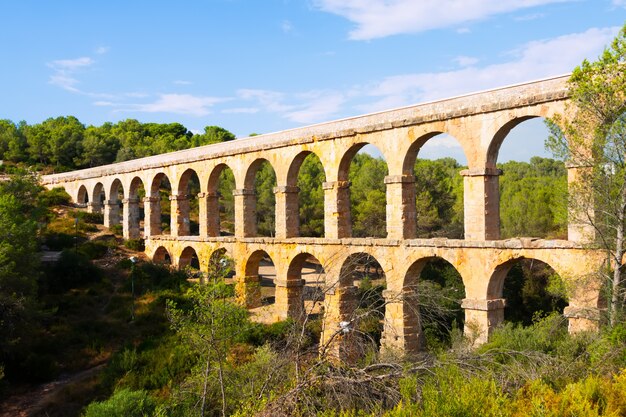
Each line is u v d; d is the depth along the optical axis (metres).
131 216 64.44
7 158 104.19
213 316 21.33
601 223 22.89
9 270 33.62
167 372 29.89
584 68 22.61
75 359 35.78
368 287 36.03
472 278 29.47
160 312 43.12
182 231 55.84
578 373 17.22
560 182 26.64
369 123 35.28
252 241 44.53
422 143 33.22
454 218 62.41
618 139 21.84
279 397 15.17
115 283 51.41
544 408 12.76
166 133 146.75
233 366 24.12
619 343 18.83
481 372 16.98
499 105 28.31
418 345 32.25
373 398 15.10
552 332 24.20
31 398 30.81
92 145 107.06
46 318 38.88
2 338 32.91
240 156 46.59
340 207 37.44
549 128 24.36
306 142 39.75
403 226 33.28
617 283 22.38
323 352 16.47
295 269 41.12
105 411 22.84
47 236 61.75
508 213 56.97
